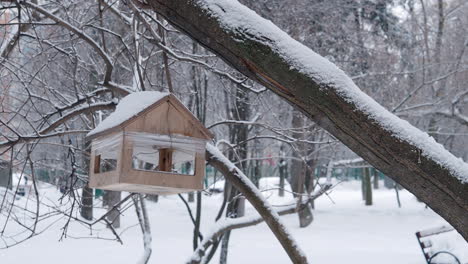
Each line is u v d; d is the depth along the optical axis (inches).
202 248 270.1
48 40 295.9
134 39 222.5
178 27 117.0
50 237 571.2
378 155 106.7
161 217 935.0
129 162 138.3
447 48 930.1
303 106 109.7
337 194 1470.2
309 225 904.9
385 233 826.8
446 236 509.7
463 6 972.6
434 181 104.2
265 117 530.0
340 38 636.7
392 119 106.3
